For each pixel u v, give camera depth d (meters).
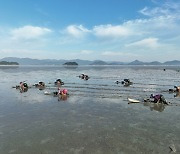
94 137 19.48
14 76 91.06
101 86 54.03
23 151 16.80
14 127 22.23
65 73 112.88
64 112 28.11
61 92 41.06
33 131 21.08
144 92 44.44
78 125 22.83
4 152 16.66
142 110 29.17
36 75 96.88
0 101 35.19
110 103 33.59
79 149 17.05
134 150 16.78
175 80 69.38
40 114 27.14
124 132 20.67
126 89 48.56
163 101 33.25
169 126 22.36
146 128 21.80
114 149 17.00
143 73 110.94
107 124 23.11
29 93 43.56
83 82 64.00
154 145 17.69
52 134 20.27
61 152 16.56
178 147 17.30
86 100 35.94
